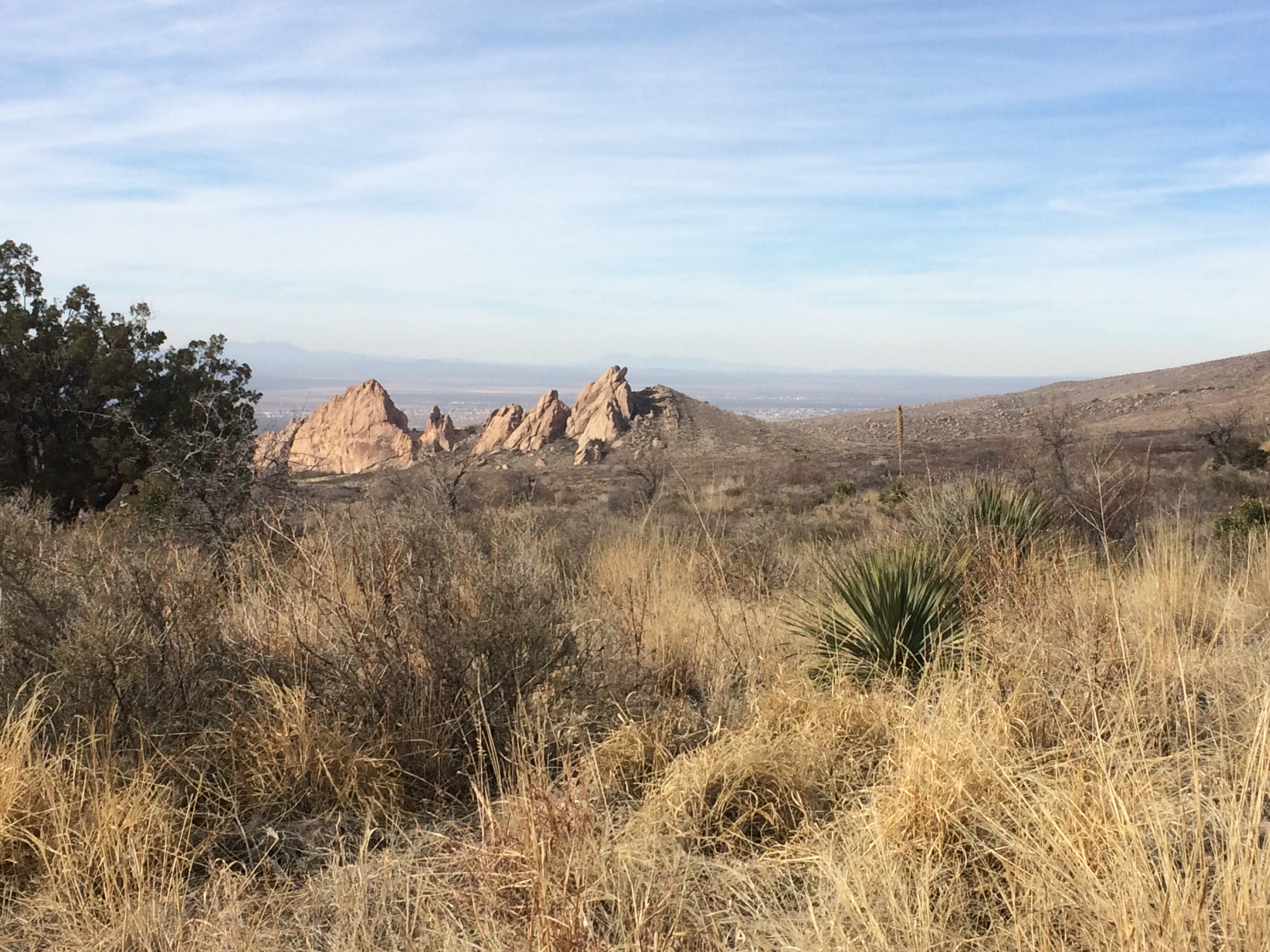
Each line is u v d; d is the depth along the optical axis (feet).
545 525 42.09
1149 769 10.61
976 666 14.85
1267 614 19.13
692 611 21.98
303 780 12.18
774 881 9.91
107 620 12.84
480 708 13.62
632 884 9.52
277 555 19.38
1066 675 13.55
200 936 8.60
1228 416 130.21
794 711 14.26
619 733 13.48
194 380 66.23
